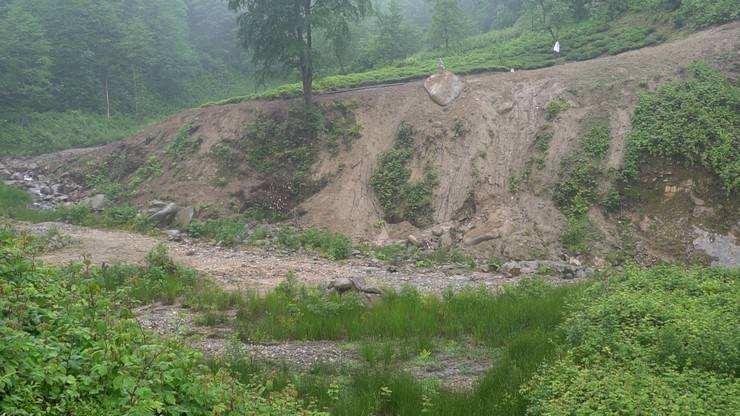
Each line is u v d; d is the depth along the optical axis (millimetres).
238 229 20219
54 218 21984
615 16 28312
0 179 27531
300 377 8047
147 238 19688
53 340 5195
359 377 8039
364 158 23203
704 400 5906
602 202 18328
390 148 23047
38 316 5605
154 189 24859
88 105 38031
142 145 28031
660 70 21422
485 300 12000
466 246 18312
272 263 16969
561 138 20469
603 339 7836
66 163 28984
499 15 44062
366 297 12547
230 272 15602
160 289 12750
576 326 8633
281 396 6527
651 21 26297
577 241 17562
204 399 5152
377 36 36938
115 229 21016
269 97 28031
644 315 8594
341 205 21656
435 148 22031
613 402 5805
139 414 4348
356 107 25266
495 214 19219
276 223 21875
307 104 25406
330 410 7000
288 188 23078
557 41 27297
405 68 29062
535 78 23516
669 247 16953
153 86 42562
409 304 11852
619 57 23422
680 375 6387
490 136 21641
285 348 9867
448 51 35250
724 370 6777
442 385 8164
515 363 8320
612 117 20328
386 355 9297
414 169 21766
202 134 26734
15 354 4637
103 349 5176
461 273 16359
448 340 10328
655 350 7266
